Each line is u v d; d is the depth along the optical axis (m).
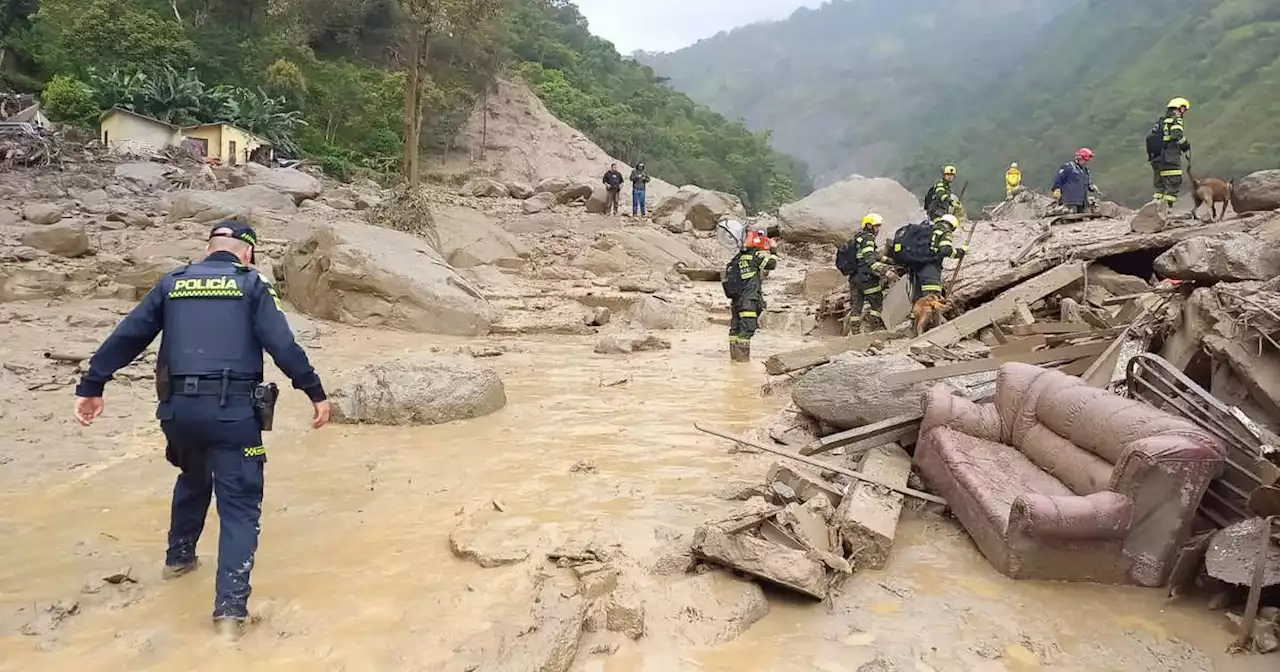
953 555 4.73
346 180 40.16
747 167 90.06
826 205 23.72
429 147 50.47
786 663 3.60
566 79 75.69
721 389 8.97
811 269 17.69
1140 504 4.27
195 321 3.86
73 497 5.38
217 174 26.44
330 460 6.23
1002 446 5.52
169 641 3.64
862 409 6.45
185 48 40.59
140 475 5.81
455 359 8.08
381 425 7.23
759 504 4.78
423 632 3.72
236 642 3.64
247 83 43.28
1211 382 5.73
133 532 4.84
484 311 13.00
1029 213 20.22
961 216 16.19
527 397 8.45
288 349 3.94
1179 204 17.16
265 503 5.34
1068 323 8.46
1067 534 4.27
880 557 4.54
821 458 6.05
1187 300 6.32
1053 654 3.72
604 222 27.39
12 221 16.88
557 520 5.03
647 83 100.62
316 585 4.19
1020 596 4.24
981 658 3.67
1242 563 3.86
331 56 49.88
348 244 12.59
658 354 11.29
